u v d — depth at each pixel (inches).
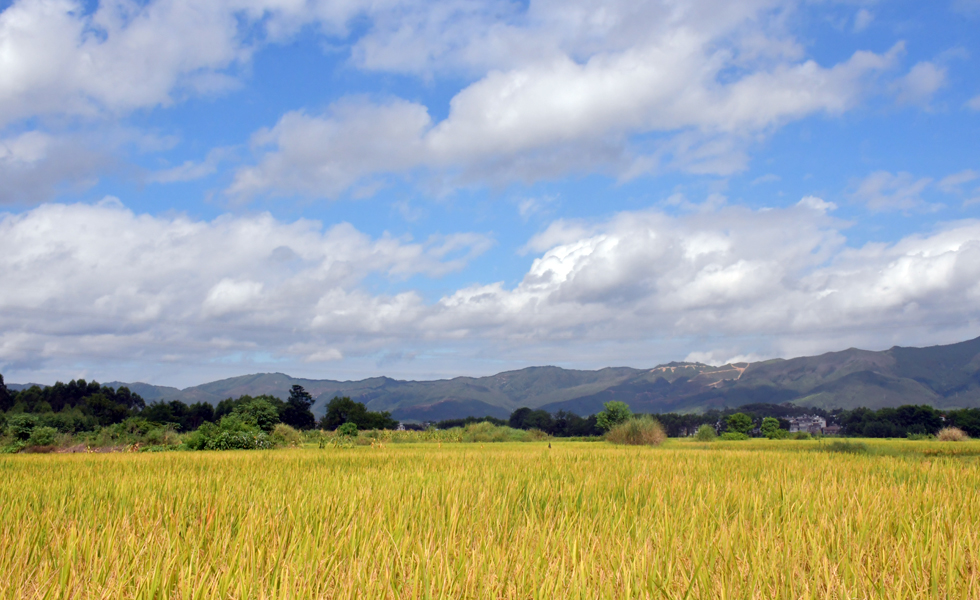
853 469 466.9
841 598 134.3
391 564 154.9
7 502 267.1
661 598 138.1
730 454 725.3
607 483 344.8
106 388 4279.0
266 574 142.7
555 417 4288.9
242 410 1419.8
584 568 146.9
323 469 454.3
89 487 331.9
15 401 3447.3
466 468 449.1
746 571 153.6
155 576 136.2
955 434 1594.5
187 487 323.0
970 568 162.7
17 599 132.8
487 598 130.8
